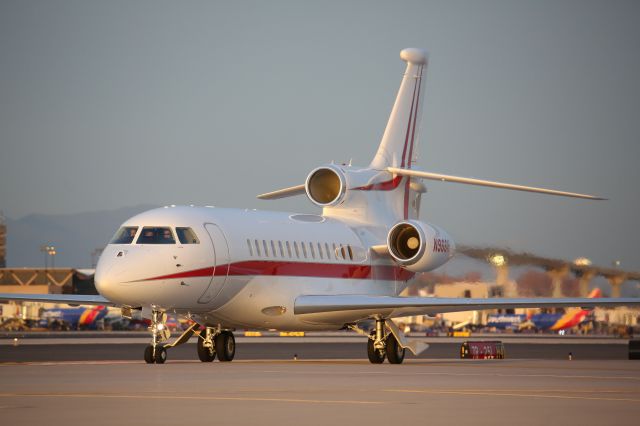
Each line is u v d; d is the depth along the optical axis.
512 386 57.62
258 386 56.88
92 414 42.28
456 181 100.94
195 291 85.44
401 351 94.00
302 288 95.44
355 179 105.19
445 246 100.81
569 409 44.38
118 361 90.44
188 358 105.62
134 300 82.38
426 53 112.31
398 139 110.06
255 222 93.62
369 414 42.41
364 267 103.12
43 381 60.31
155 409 44.19
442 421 40.06
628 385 58.62
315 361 95.31
